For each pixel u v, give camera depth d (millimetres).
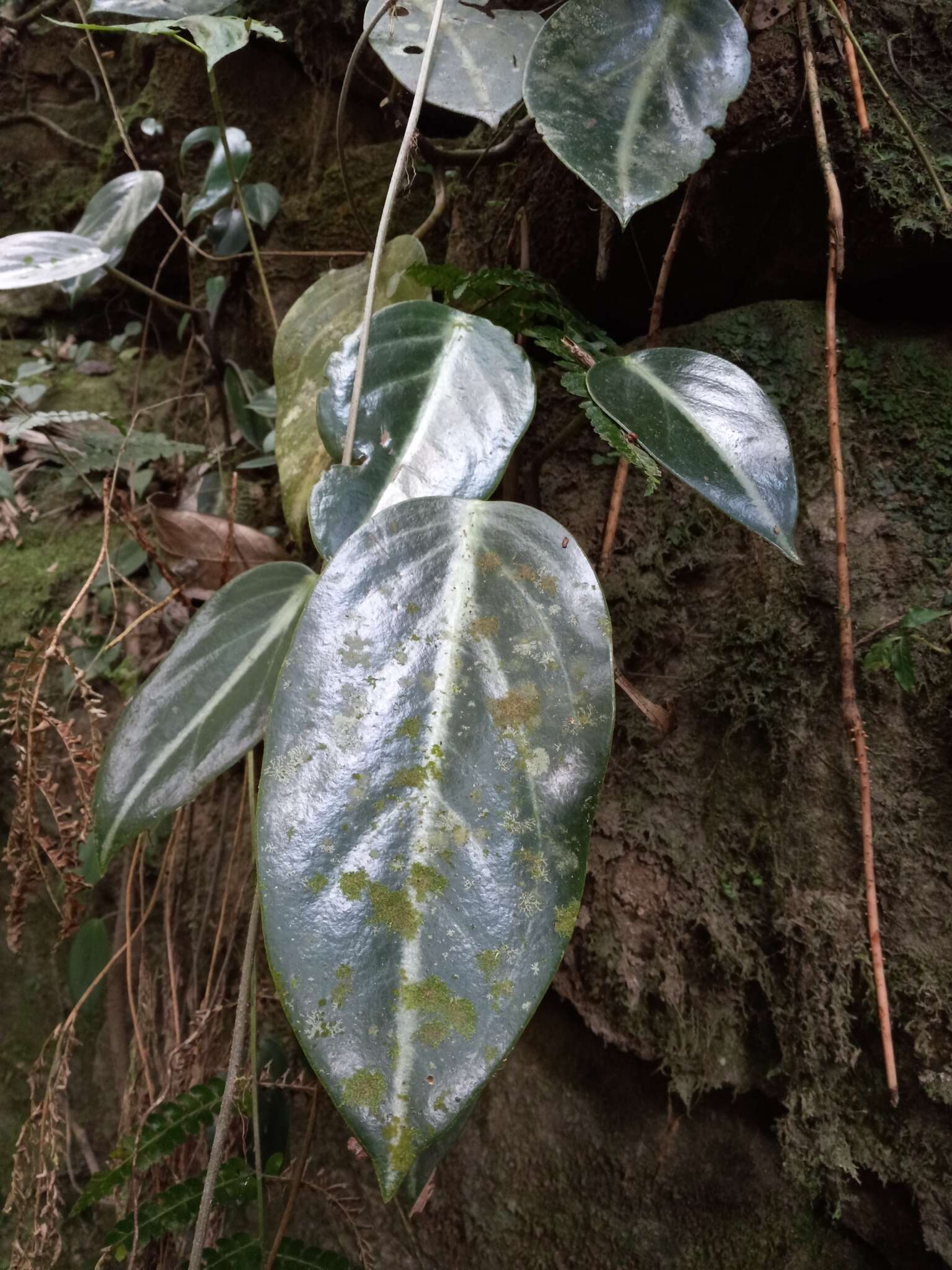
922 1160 359
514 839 230
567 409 473
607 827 437
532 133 433
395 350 312
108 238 542
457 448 296
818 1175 384
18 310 739
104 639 572
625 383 320
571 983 442
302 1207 473
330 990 210
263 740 505
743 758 414
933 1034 358
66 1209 516
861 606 392
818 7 394
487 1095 465
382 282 423
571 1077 455
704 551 436
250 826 464
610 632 257
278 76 666
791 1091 385
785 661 402
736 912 405
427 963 215
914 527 392
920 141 398
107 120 736
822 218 409
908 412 405
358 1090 203
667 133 308
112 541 603
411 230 597
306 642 246
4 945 566
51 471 641
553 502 472
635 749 438
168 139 696
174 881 535
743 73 316
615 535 455
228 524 487
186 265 727
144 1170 395
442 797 232
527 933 221
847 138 392
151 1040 500
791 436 415
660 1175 422
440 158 446
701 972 413
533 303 373
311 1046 206
